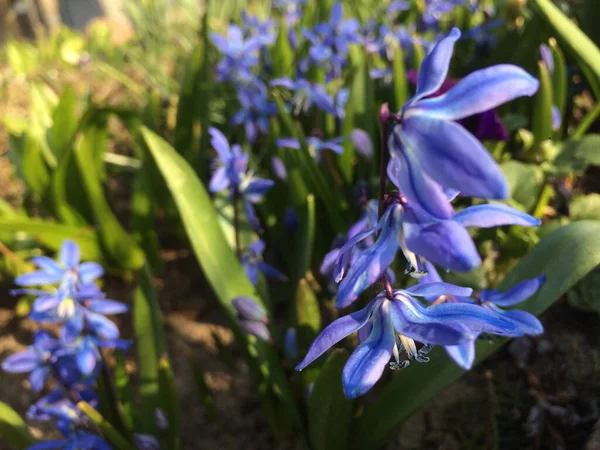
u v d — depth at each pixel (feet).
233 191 0.42
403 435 0.40
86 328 0.38
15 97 0.94
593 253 0.29
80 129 0.53
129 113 0.56
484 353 0.30
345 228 0.46
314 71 0.61
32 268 0.57
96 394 0.38
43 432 0.46
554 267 0.30
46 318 0.39
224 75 0.58
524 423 0.39
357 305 0.39
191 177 0.40
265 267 0.44
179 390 0.48
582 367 0.41
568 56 0.60
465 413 0.40
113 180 0.73
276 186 0.52
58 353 0.37
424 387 0.32
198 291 0.57
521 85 0.15
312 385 0.34
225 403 0.46
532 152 0.48
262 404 0.42
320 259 0.50
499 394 0.41
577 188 0.55
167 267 0.60
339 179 0.49
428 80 0.17
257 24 0.67
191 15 1.10
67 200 0.57
